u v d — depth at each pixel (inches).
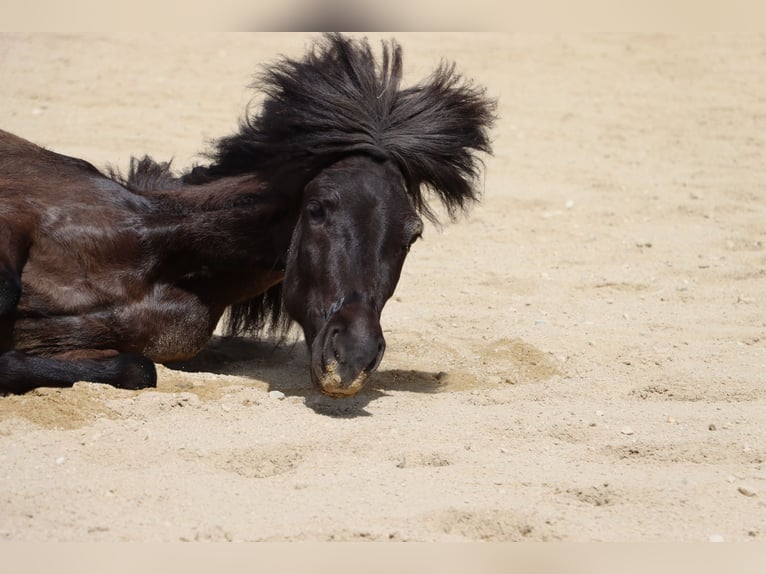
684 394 465.7
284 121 440.1
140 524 323.6
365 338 391.9
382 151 426.6
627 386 473.7
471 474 370.9
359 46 467.8
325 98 430.3
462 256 722.8
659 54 1305.4
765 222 804.6
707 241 762.8
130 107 1012.5
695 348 534.9
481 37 1320.1
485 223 796.6
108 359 438.3
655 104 1146.7
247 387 450.6
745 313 608.4
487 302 620.4
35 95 1022.4
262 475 370.6
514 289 652.1
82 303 451.2
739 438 412.8
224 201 456.4
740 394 467.2
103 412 402.3
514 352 520.4
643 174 932.0
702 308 619.8
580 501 357.7
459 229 782.5
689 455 398.0
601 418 430.3
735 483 373.7
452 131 439.2
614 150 1001.5
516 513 337.1
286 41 1256.2
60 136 901.8
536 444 402.9
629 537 330.0
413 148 429.1
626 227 796.0
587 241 762.2
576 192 875.4
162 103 1032.8
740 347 538.6
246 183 455.8
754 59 1304.1
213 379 460.1
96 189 466.6
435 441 398.0
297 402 436.8
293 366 512.1
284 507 339.9
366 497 348.5
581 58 1279.5
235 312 518.6
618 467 385.7
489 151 461.7
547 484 363.6
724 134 1055.0
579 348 529.3
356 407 434.3
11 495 336.8
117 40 1226.0
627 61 1278.3
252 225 452.4
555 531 330.0
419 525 330.0
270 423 404.8
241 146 466.6
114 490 344.8
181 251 463.8
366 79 436.1
